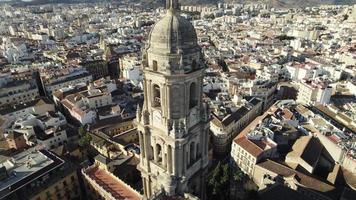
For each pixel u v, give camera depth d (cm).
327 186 13900
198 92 7288
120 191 12775
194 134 7669
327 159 16875
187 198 7550
